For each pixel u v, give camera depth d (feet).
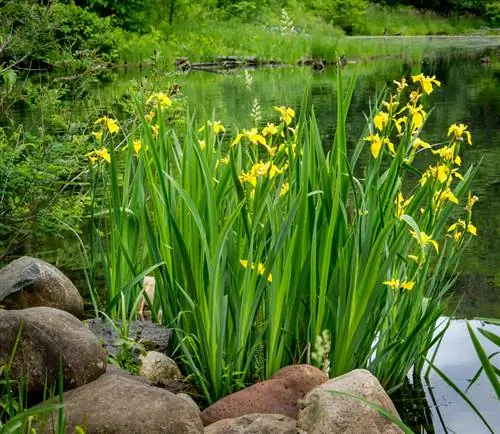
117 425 10.10
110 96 45.96
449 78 62.85
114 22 85.92
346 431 10.03
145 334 13.61
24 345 10.93
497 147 31.83
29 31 17.11
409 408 12.37
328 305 12.46
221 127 14.70
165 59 19.75
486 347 14.33
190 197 12.86
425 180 13.38
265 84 59.21
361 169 27.40
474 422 11.87
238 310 12.16
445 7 149.07
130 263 13.62
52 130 18.60
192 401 10.76
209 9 103.86
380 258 12.47
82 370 11.11
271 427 10.55
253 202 12.75
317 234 12.62
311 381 11.70
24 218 16.14
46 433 10.03
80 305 14.48
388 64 79.30
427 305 12.97
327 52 83.51
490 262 18.04
